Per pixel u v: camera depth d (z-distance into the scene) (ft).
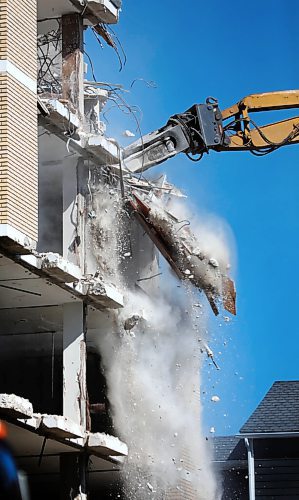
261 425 109.70
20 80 58.95
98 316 73.10
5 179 55.67
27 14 61.05
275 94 72.43
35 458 70.54
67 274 62.34
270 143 71.61
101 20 72.84
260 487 108.06
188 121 71.56
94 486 83.41
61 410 80.89
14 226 55.67
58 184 73.15
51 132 65.62
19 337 78.95
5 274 62.13
